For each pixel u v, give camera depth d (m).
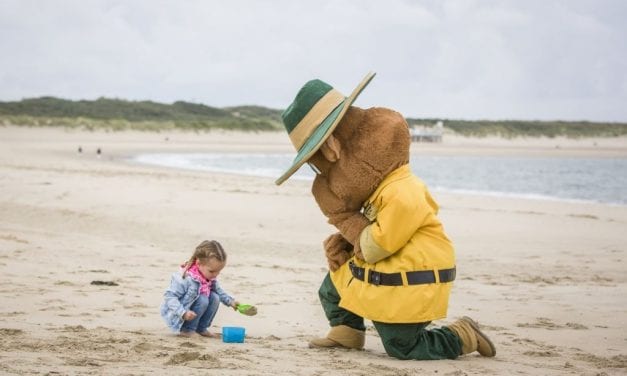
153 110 125.75
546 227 17.69
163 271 10.79
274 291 9.66
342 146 5.80
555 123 152.62
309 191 24.83
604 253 14.20
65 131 88.69
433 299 5.71
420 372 5.32
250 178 31.67
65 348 5.49
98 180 25.58
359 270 5.92
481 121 147.00
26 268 10.37
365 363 5.60
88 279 9.75
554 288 10.50
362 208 5.98
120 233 15.28
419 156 78.81
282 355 5.77
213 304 6.67
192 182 26.97
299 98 5.91
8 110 104.81
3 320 6.87
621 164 67.88
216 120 122.44
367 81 5.55
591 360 6.09
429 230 5.79
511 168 56.47
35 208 18.02
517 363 5.87
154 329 6.82
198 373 4.78
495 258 13.52
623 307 8.92
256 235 15.49
